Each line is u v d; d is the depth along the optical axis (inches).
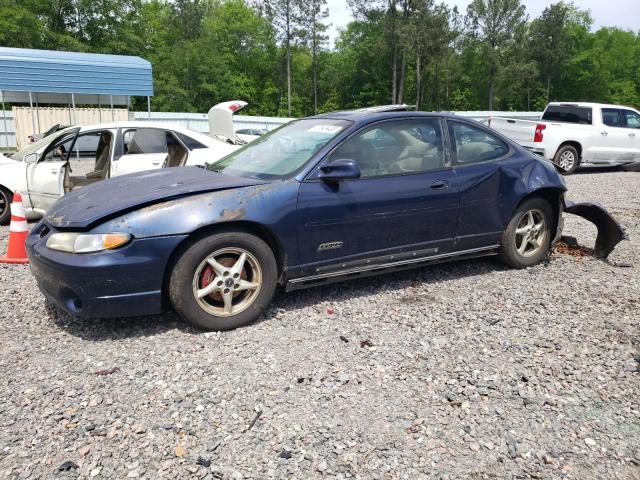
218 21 2618.1
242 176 164.1
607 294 180.5
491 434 104.4
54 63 703.1
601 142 550.3
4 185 289.7
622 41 3262.8
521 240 204.2
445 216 180.1
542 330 151.1
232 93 2351.1
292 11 2491.4
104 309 135.9
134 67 753.6
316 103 2701.8
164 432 102.9
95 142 483.8
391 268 175.3
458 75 2763.3
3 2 1904.5
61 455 96.0
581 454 99.1
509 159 196.9
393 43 2443.4
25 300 171.2
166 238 136.6
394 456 97.5
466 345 141.3
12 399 112.9
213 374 124.3
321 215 156.5
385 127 173.5
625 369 130.1
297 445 99.7
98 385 118.8
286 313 161.2
